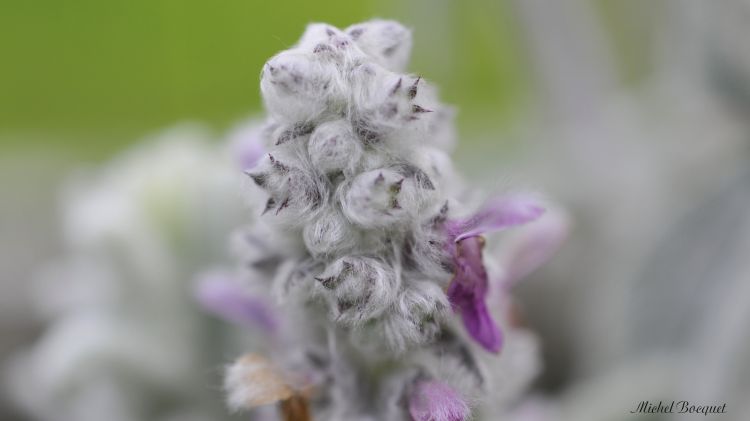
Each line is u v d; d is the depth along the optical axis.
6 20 0.56
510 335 0.23
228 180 0.29
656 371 0.30
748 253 0.30
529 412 0.27
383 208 0.20
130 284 0.30
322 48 0.20
